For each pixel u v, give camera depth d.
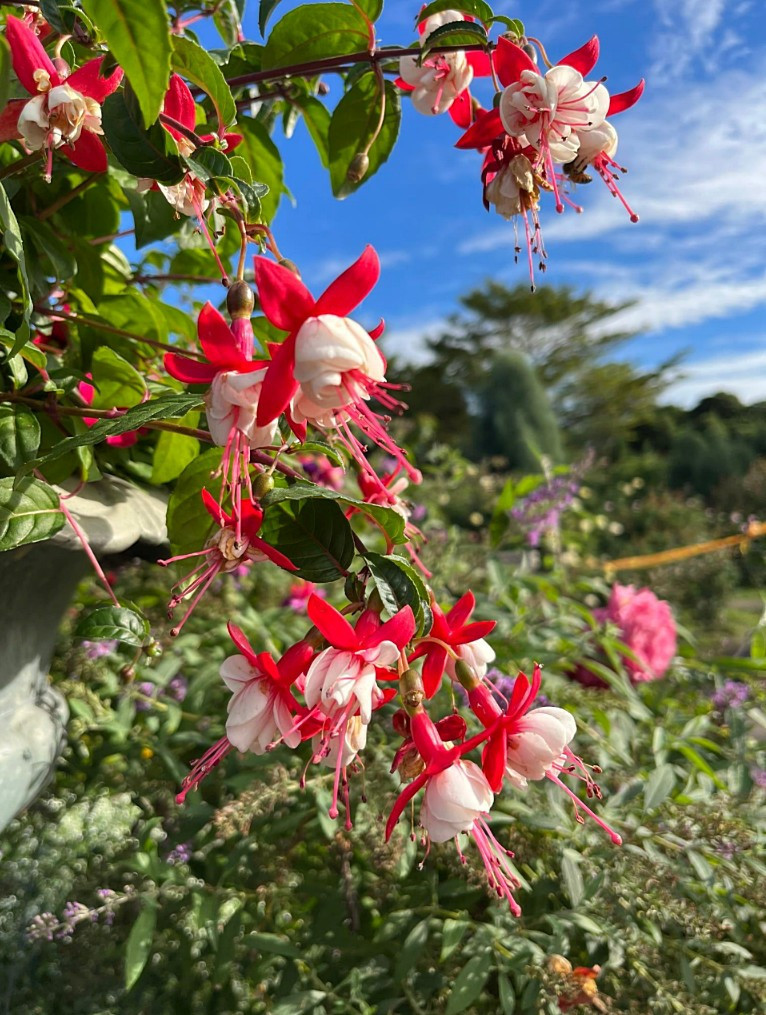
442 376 21.53
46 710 1.07
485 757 0.68
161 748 1.47
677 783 1.59
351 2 1.01
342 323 0.57
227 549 0.69
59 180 1.12
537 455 2.46
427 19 0.97
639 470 17.42
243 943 1.19
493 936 1.17
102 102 0.72
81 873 1.30
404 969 1.14
